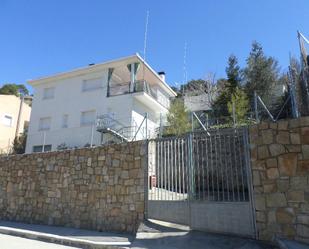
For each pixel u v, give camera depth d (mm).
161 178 8648
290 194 6469
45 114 25047
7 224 10875
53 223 10531
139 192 8867
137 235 7574
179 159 8469
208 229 7398
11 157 13031
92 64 24906
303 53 9344
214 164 7859
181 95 35219
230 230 7074
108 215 9289
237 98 20812
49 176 11391
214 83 32594
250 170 7074
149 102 23328
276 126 6992
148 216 8453
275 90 27188
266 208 6691
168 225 7953
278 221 6473
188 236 7145
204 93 32375
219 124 16703
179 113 21312
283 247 5781
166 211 8219
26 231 9227
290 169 6586
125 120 21469
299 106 9242
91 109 23047
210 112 26672
